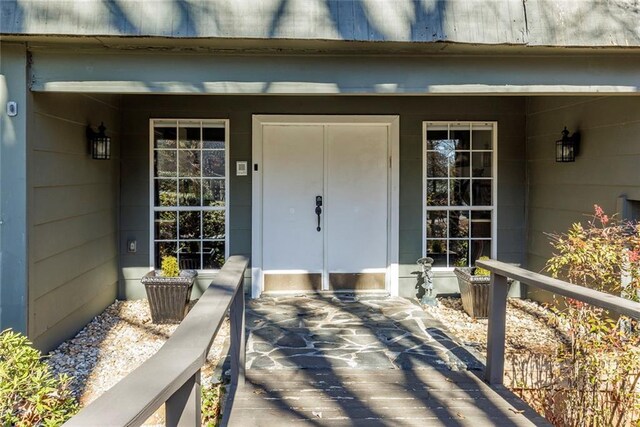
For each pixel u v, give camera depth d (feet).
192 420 5.10
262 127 19.92
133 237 19.66
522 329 16.02
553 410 11.50
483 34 11.96
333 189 20.16
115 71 12.47
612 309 7.67
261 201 19.95
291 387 11.19
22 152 12.14
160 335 15.61
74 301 15.31
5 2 11.33
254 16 11.66
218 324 6.26
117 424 3.59
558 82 13.08
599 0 12.42
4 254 12.08
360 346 13.92
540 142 19.24
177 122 19.72
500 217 20.30
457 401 10.50
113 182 18.95
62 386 9.82
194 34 11.51
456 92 13.01
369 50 12.67
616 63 13.11
